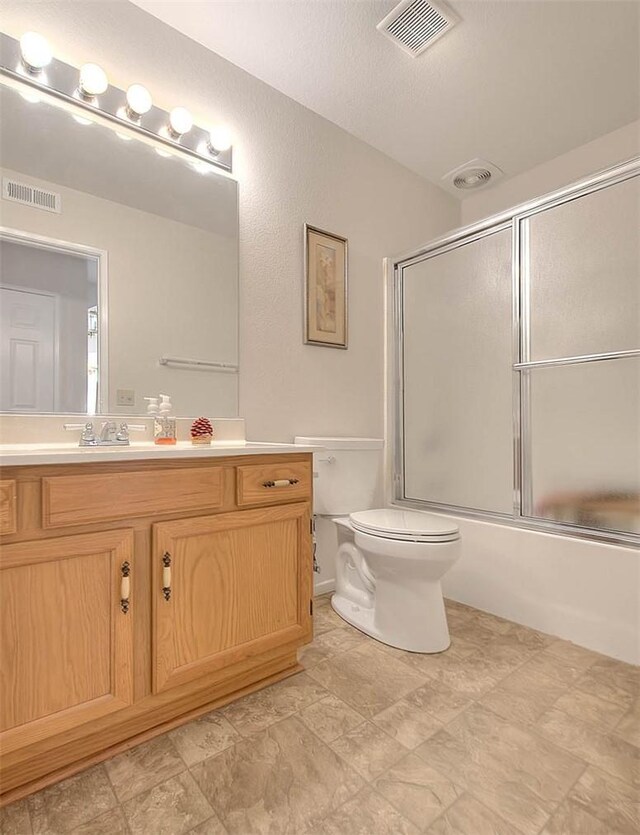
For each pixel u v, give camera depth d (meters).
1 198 1.44
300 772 1.07
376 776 1.06
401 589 1.70
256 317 2.04
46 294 1.51
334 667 1.55
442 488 2.39
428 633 1.66
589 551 1.73
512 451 2.07
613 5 1.69
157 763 1.10
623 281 1.74
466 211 3.08
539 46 1.88
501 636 1.80
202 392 1.85
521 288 2.05
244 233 2.01
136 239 1.70
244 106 2.02
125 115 1.70
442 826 0.93
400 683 1.45
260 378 2.04
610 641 1.65
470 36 1.83
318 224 2.29
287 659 1.52
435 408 2.44
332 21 1.76
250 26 1.80
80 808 0.97
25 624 0.99
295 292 2.18
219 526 1.31
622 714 1.30
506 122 2.35
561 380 1.91
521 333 2.05
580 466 1.84
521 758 1.12
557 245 1.94
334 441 2.12
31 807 0.97
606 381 1.78
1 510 0.96
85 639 1.06
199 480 1.28
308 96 2.17
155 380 1.72
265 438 2.05
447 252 2.38
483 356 2.21
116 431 1.57
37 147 1.51
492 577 2.03
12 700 0.97
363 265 2.50
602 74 2.02
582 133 2.44
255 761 1.11
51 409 1.49
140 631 1.16
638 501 1.68
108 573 1.10
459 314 2.32
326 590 2.25
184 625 1.23
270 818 0.95
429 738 1.19
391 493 2.61
